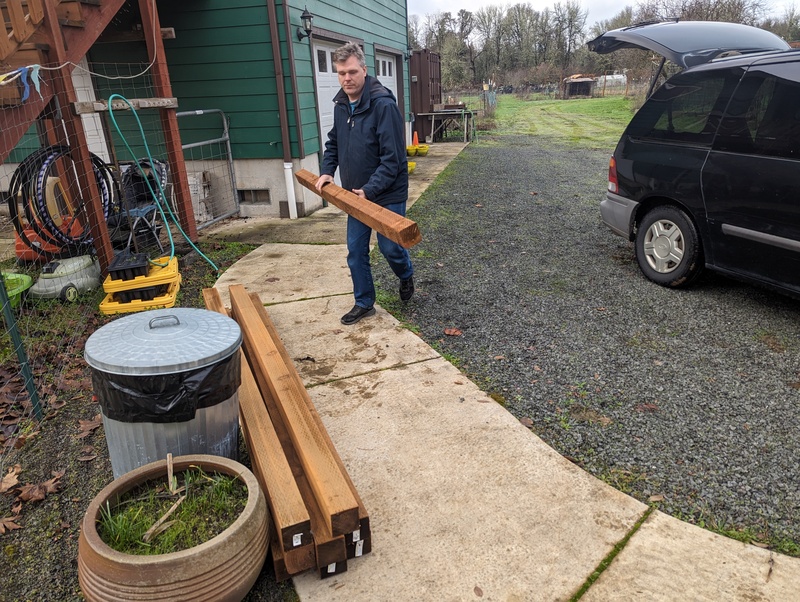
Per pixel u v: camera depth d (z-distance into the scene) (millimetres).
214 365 1960
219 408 2055
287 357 3068
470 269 5133
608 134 18516
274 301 4441
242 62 6980
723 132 3885
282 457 2082
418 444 2625
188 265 5488
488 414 2850
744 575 1903
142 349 1932
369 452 2576
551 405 2938
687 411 2852
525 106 37188
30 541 2189
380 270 5188
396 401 2984
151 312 2295
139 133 7477
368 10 10508
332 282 4859
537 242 5945
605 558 1981
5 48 3861
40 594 1959
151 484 1921
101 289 4844
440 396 3021
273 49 6832
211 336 2068
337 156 3883
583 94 46875
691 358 3381
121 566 1539
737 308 4070
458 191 8969
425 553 2021
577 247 5723
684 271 4309
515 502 2252
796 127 3439
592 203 7812
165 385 1887
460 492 2314
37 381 3410
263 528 1774
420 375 3248
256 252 5855
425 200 8297
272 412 2527
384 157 3457
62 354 3746
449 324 3971
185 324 2148
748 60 3828
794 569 1926
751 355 3393
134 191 5426
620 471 2430
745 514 2176
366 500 2283
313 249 5918
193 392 1926
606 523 2137
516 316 4062
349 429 2750
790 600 1808
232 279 5012
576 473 2410
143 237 5578
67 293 4496
